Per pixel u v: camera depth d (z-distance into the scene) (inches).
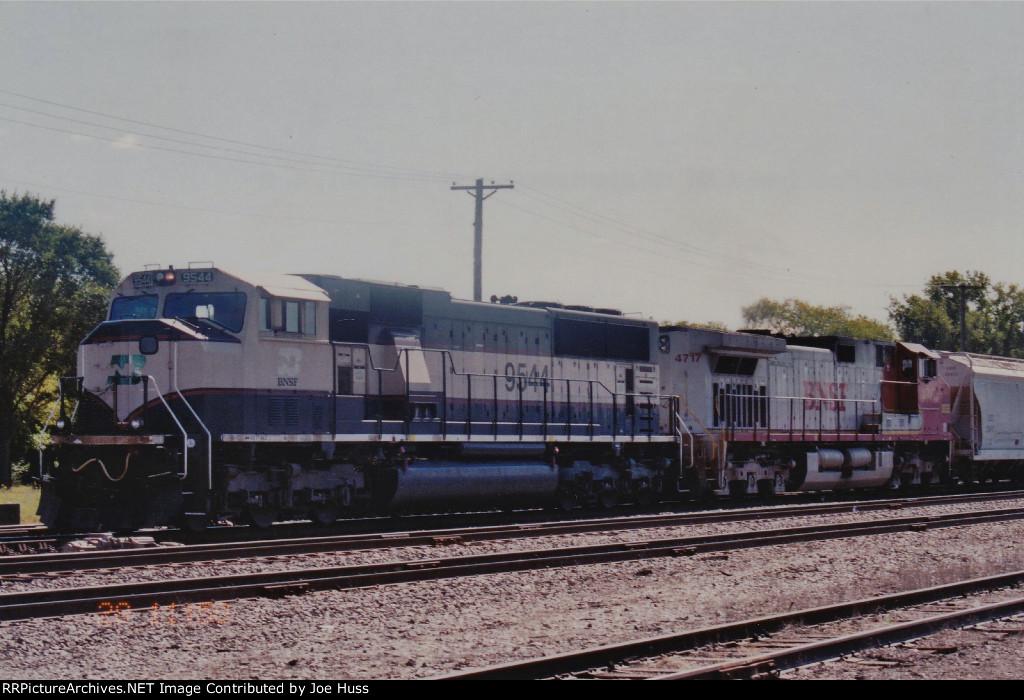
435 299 786.8
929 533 727.1
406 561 547.2
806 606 454.3
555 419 871.1
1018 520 828.6
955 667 331.6
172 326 633.6
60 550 569.6
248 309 650.8
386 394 739.4
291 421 671.1
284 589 436.8
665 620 416.2
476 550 598.9
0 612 373.4
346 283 724.7
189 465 617.0
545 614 430.9
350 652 351.3
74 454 644.1
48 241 2464.3
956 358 1362.0
